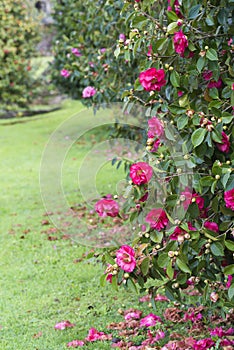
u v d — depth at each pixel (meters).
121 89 4.34
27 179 7.94
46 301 3.87
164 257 2.42
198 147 2.44
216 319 3.24
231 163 2.53
